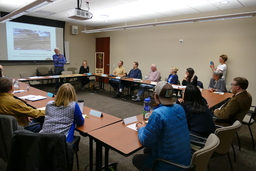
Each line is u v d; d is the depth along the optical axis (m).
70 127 1.66
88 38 8.60
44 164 1.13
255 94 4.77
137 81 4.98
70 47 7.97
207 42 5.44
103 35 8.43
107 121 1.94
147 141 1.27
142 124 1.70
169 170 1.27
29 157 1.12
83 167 2.11
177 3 4.45
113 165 2.07
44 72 7.04
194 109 1.81
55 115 1.64
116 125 1.83
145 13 5.54
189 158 1.35
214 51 5.34
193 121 1.85
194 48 5.71
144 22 6.73
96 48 8.85
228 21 5.00
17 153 1.15
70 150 1.24
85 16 3.58
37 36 6.93
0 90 1.87
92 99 5.33
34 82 5.90
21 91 3.30
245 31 4.76
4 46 6.27
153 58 6.73
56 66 6.43
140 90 5.21
